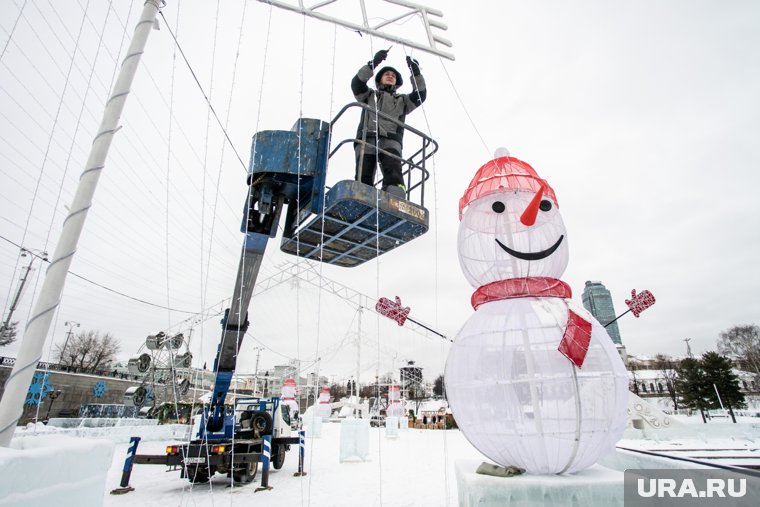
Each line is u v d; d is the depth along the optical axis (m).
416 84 4.93
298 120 4.86
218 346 6.04
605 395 2.72
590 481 2.69
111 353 40.59
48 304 2.18
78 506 1.89
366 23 3.76
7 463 1.46
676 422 12.05
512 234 3.30
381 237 4.96
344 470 9.57
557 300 3.07
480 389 2.90
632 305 9.71
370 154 5.14
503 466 3.00
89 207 2.40
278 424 10.06
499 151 3.87
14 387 2.02
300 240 5.16
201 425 7.19
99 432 13.99
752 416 33.25
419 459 11.59
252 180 5.01
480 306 3.33
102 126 2.50
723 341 55.81
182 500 6.42
